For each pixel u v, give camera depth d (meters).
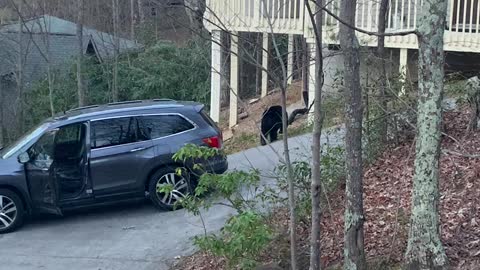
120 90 25.64
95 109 10.26
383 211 7.43
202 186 6.61
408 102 8.59
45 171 9.52
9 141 25.66
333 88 10.95
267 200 8.09
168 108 10.12
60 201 9.60
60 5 30.12
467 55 13.02
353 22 5.30
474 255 5.96
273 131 13.59
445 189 7.64
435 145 5.09
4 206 9.44
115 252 8.30
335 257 6.70
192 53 24.44
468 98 9.18
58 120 9.86
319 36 4.85
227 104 22.69
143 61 25.75
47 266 7.86
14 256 8.28
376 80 9.38
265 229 6.04
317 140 5.04
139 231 9.11
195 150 6.59
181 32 27.55
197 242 6.30
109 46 28.19
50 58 26.25
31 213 9.64
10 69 27.23
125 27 30.34
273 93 20.14
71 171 9.73
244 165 11.24
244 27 14.16
